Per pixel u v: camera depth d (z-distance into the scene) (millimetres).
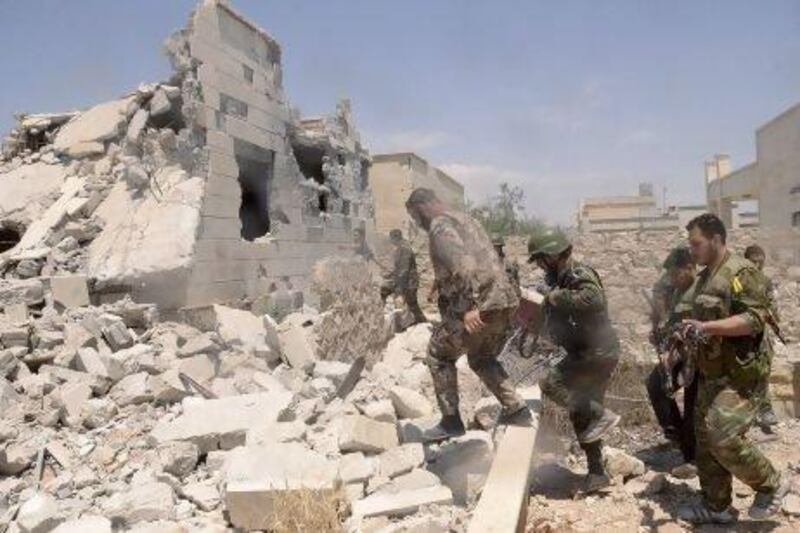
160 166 10477
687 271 5102
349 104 17562
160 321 8891
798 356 6918
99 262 9164
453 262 4285
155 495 4344
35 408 6039
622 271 17047
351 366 6984
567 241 4703
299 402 5906
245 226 13266
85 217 10312
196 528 3996
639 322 8562
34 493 4715
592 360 4707
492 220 29562
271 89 12867
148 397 6152
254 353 7344
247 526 4016
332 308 8594
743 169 30141
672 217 38750
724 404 3939
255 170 12961
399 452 4652
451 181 27969
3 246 11227
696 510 4246
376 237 18938
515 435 4523
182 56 10391
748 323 3814
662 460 5605
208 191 10148
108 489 4648
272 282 12031
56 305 8406
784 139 25094
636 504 4590
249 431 5047
